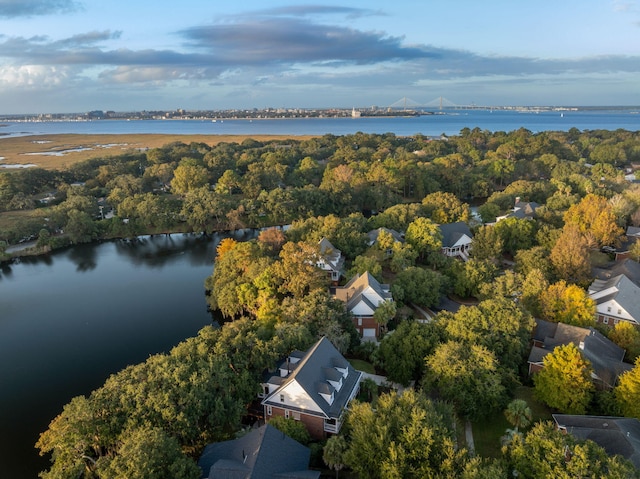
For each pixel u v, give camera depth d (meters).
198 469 40.50
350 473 45.59
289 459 42.62
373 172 168.75
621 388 51.00
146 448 39.19
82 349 77.50
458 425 51.38
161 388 47.62
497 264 96.25
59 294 100.00
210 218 145.50
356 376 58.06
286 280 80.25
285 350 58.12
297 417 51.72
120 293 100.12
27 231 132.88
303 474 40.53
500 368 54.72
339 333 64.94
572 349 53.44
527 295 74.06
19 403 64.38
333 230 103.81
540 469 37.38
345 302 77.12
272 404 52.56
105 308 92.69
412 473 38.97
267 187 172.38
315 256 86.25
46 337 81.50
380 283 86.06
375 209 157.50
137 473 36.84
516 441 41.16
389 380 60.28
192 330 83.25
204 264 117.75
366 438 41.59
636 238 103.75
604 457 37.12
